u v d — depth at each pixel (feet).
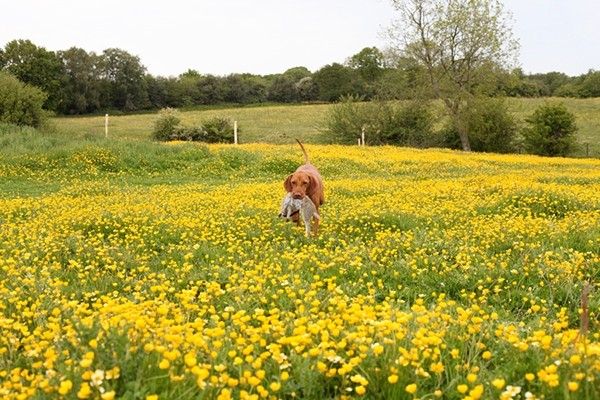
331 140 176.55
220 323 14.53
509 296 21.42
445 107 168.45
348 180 68.80
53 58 265.54
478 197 49.55
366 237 32.86
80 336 12.54
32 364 12.06
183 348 12.63
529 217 37.11
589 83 312.50
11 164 75.31
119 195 55.21
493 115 166.61
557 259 25.96
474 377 10.64
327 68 333.21
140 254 29.25
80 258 27.66
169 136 154.51
